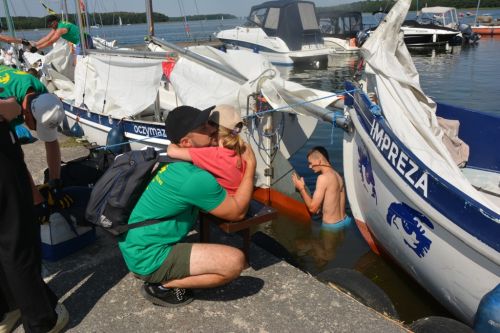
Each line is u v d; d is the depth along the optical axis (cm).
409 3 452
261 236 448
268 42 2138
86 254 346
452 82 1653
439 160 371
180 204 246
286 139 634
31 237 231
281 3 2164
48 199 326
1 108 215
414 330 295
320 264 473
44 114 281
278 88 562
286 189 636
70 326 269
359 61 523
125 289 302
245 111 576
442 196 344
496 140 505
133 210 253
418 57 2492
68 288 304
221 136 270
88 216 258
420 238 382
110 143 719
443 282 372
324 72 2028
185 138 262
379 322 271
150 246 253
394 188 407
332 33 2425
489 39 3394
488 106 1259
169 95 845
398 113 422
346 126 510
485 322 334
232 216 260
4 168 216
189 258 254
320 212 578
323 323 270
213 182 245
